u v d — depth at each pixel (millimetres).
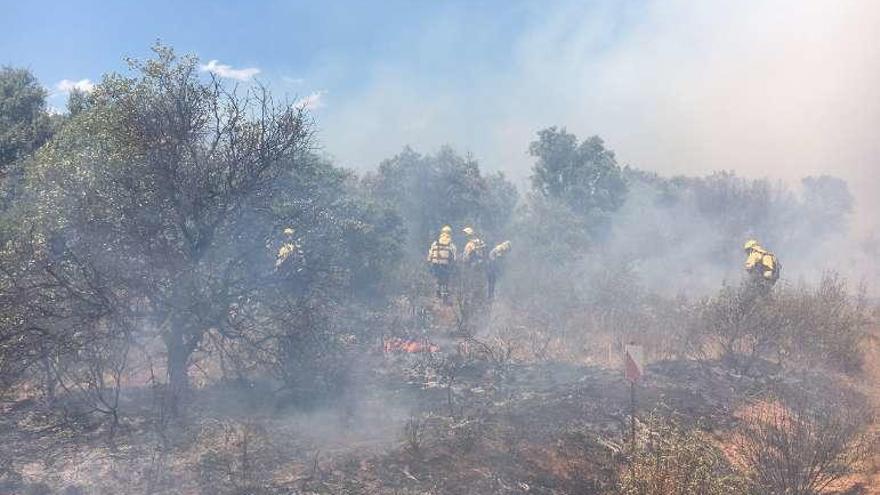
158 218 6875
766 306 9102
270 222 7645
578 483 5672
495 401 7402
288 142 7176
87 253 6590
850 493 5938
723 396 7840
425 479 5430
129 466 5574
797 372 8859
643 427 6574
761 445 6105
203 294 7012
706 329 9672
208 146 7059
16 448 5945
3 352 6125
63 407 6754
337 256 8703
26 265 6359
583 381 8070
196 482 5320
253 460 5719
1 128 13422
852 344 9438
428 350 9320
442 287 13172
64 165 6691
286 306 7703
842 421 7039
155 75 6734
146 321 7016
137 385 7906
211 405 7207
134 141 6594
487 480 5484
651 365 8906
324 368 7910
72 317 6320
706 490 4938
